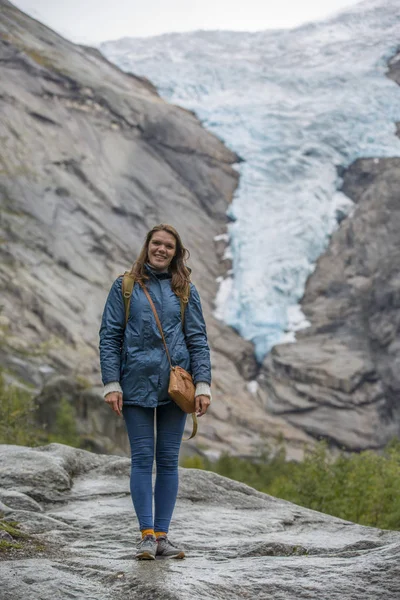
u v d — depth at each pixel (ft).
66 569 15.30
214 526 21.53
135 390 16.35
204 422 226.79
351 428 248.52
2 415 87.66
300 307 289.74
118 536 19.63
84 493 24.77
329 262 301.02
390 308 272.31
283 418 250.78
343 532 22.25
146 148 322.55
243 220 318.24
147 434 16.49
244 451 219.20
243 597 14.01
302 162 339.36
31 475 24.75
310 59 414.00
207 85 391.86
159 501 16.78
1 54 310.65
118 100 324.39
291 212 319.06
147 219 298.35
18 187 270.05
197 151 333.01
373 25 435.53
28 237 256.32
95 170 297.53
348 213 322.96
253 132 352.49
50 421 155.02
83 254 266.36
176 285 17.08
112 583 14.49
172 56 414.00
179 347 16.69
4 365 205.98
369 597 14.12
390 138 351.46
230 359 269.44
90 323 243.40
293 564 15.93
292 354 267.80
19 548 17.35
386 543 19.15
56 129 298.76
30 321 230.68
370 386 258.16
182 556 16.57
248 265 301.02
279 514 23.77
